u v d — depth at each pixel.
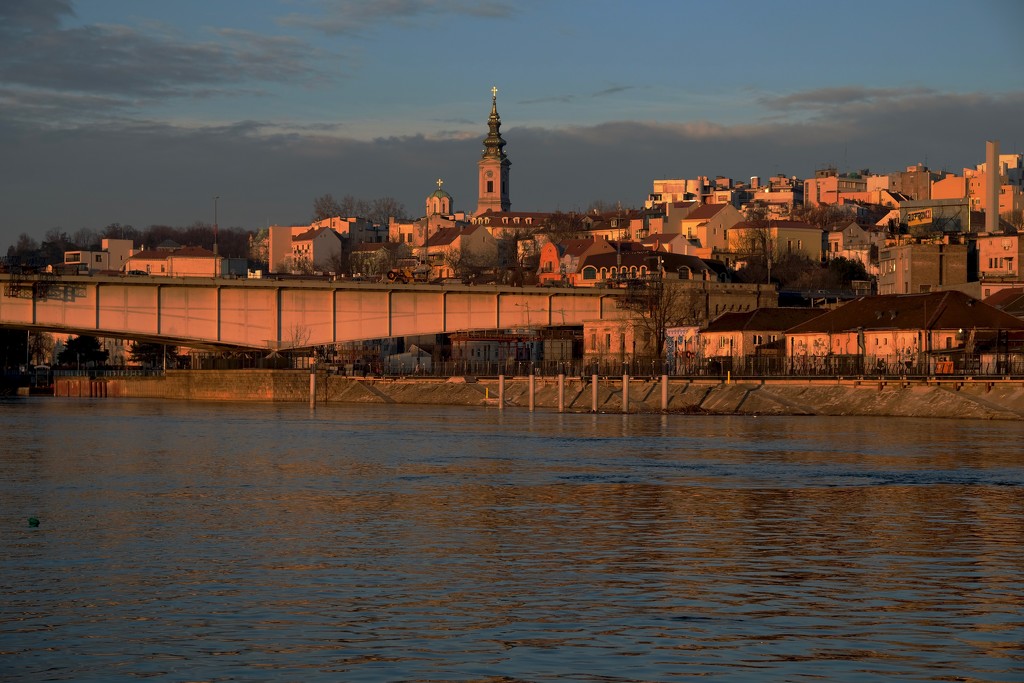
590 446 146.75
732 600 60.69
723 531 81.62
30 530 82.19
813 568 68.62
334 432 176.62
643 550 74.44
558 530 82.12
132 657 51.16
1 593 62.34
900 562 70.44
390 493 102.12
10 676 48.72
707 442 150.88
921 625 55.84
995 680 47.88
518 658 50.75
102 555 72.75
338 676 48.53
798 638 53.69
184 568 68.75
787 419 194.88
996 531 81.44
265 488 105.94
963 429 167.50
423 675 48.59
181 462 130.00
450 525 84.44
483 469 120.94
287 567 69.00
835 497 98.38
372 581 65.19
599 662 50.22
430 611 58.56
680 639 53.53
